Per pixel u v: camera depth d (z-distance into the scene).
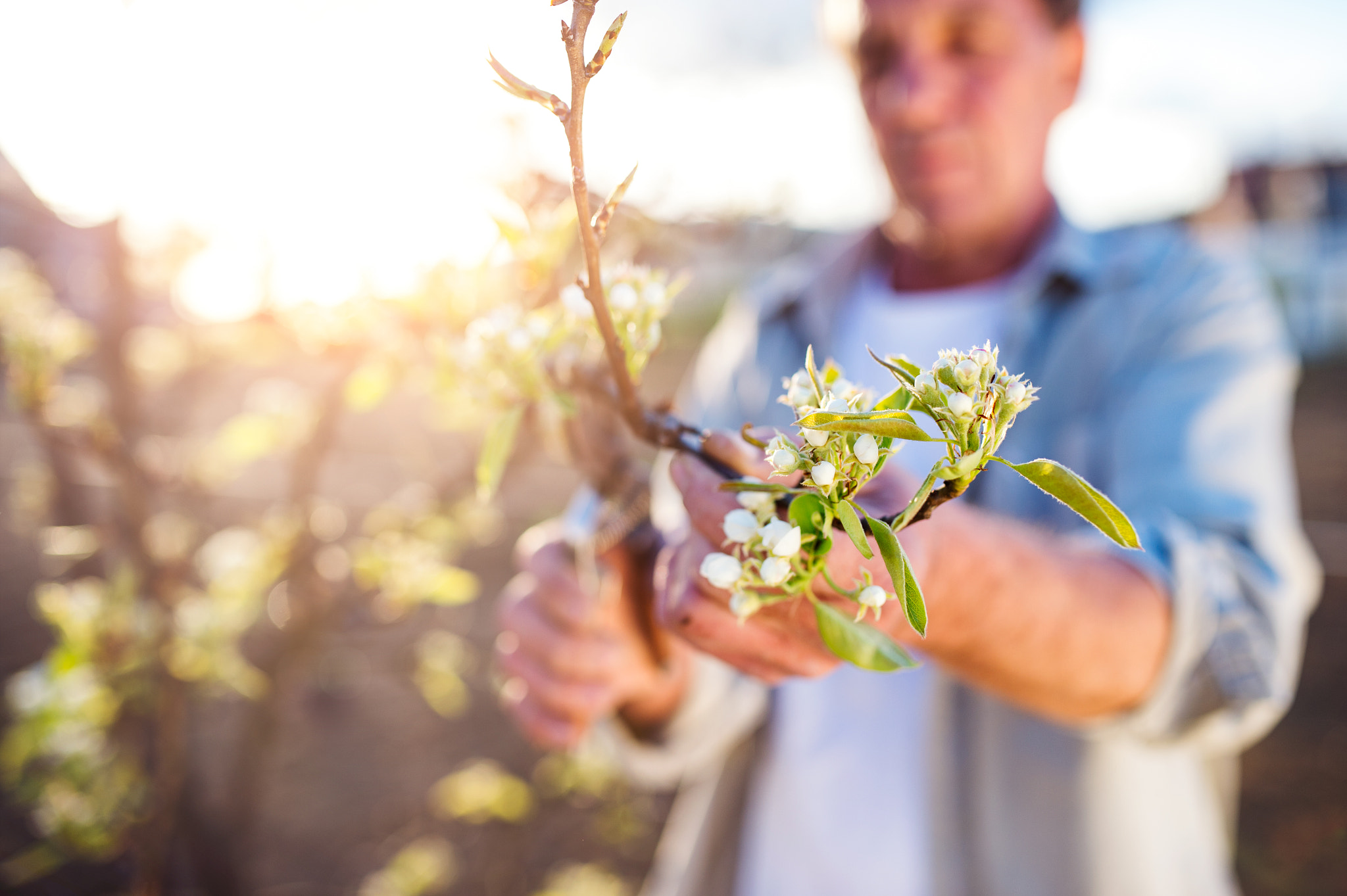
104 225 0.80
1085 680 0.47
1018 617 0.44
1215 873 0.72
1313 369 5.92
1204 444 0.60
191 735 1.66
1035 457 0.68
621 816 1.48
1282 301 6.11
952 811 0.65
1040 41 0.69
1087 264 0.69
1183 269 0.67
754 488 0.32
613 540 0.50
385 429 3.24
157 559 0.82
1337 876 1.42
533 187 0.50
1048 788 0.64
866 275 0.88
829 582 0.32
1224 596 0.51
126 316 0.83
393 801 1.61
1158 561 0.51
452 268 0.47
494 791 1.30
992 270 0.77
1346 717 1.84
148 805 0.91
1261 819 1.57
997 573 0.43
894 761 0.71
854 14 0.72
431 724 1.86
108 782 0.89
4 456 2.67
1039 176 0.75
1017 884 0.64
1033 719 0.65
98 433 0.79
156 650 0.80
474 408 0.45
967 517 0.44
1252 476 0.59
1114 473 0.64
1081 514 0.29
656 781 0.74
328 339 0.62
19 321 0.76
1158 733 0.51
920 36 0.68
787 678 0.36
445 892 1.40
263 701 0.90
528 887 1.44
